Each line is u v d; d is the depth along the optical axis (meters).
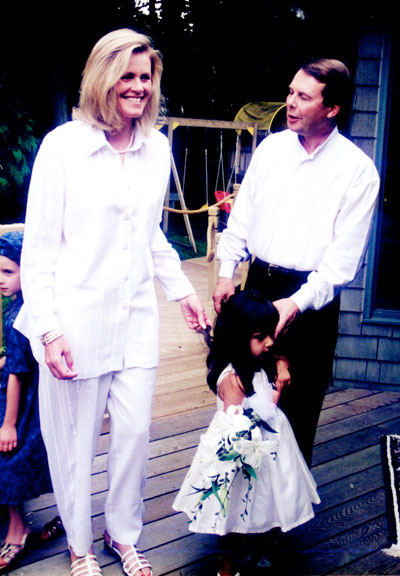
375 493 3.04
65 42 10.30
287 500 2.30
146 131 2.14
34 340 2.17
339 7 3.94
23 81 10.38
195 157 12.29
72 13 10.20
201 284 7.23
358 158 2.43
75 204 2.04
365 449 3.46
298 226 2.49
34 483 2.40
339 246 2.44
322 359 2.58
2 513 2.73
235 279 7.21
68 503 2.28
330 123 2.41
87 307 2.12
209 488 2.15
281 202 2.51
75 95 10.92
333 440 3.55
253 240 2.62
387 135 4.03
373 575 2.48
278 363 2.40
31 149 9.76
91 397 2.20
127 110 2.00
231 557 2.36
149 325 2.27
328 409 3.96
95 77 1.97
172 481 3.05
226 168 12.45
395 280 4.18
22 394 2.38
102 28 10.72
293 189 2.48
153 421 3.65
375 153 4.03
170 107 12.18
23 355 2.32
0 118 9.44
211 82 12.16
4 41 10.05
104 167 2.06
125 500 2.36
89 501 2.30
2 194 9.98
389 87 3.95
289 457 2.33
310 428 2.65
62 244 2.12
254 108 10.77
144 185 2.16
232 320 2.23
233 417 2.15
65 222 2.08
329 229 2.47
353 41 3.95
